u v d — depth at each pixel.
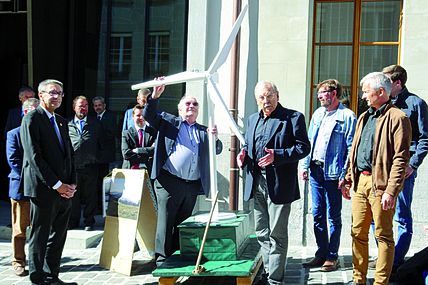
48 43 8.36
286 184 4.48
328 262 5.26
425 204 5.91
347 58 6.50
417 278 4.60
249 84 6.41
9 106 8.90
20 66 8.73
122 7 8.31
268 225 4.68
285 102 6.30
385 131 4.09
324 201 5.32
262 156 4.55
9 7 8.35
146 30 8.21
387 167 4.08
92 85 8.43
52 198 4.70
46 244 4.73
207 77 4.84
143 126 6.03
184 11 8.02
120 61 8.35
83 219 7.48
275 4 6.32
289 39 6.29
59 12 8.39
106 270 5.46
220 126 6.51
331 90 5.22
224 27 6.60
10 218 7.67
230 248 4.57
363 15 6.46
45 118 4.71
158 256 5.17
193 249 4.63
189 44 6.67
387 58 6.40
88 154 6.80
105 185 5.67
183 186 5.16
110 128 7.16
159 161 5.12
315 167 5.30
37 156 4.57
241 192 6.44
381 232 4.14
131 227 5.33
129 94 8.33
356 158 4.39
